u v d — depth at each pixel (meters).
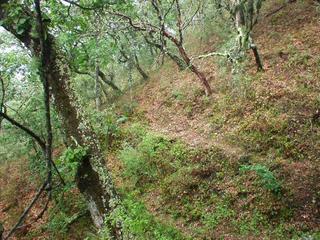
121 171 17.02
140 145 17.02
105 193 8.00
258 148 14.41
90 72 22.62
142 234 9.11
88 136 7.85
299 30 19.75
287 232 11.06
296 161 13.14
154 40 21.12
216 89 19.47
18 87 14.55
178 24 18.73
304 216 11.22
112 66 25.86
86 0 6.55
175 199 14.10
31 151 18.52
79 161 7.71
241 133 15.55
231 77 18.64
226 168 14.17
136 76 28.05
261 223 11.70
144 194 15.14
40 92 14.00
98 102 22.14
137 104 23.23
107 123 19.77
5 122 14.96
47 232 15.59
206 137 16.69
